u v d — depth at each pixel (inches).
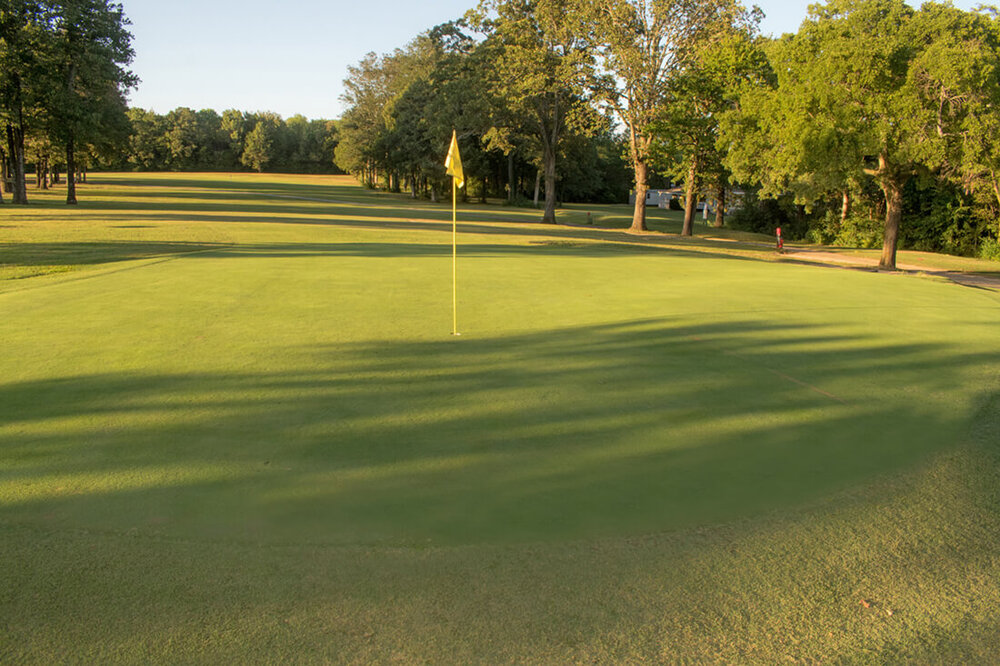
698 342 301.6
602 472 160.2
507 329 315.9
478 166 2819.9
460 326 320.2
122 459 159.8
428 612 104.5
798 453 176.9
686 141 1403.8
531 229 1395.2
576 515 138.2
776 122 820.6
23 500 138.3
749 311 385.4
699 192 1622.8
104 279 446.9
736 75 1295.5
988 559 127.0
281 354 259.3
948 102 695.1
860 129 726.5
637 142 1504.7
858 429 196.2
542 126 1673.2
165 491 143.9
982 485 160.4
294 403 203.0
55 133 1632.6
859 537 133.9
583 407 206.8
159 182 3575.3
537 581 114.0
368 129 3105.3
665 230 1640.0
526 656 94.9
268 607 104.8
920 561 125.6
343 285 440.5
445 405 204.7
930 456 177.6
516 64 1439.5
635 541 128.6
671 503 145.4
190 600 106.3
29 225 962.1
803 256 1105.4
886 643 101.4
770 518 140.3
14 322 311.0
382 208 2036.2
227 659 92.7
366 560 119.1
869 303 432.8
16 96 1533.0
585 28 1338.6
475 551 123.0
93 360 246.1
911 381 249.1
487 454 168.6
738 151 942.4
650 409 207.2
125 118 1801.2
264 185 3646.7
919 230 1342.3
